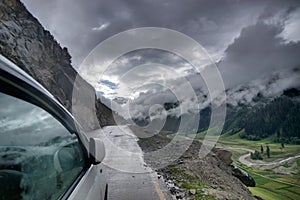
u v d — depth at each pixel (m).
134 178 6.05
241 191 6.72
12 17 30.44
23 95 1.25
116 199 4.55
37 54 30.55
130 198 4.61
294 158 182.12
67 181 1.74
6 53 22.91
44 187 1.35
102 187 2.94
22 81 1.20
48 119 1.58
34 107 1.39
